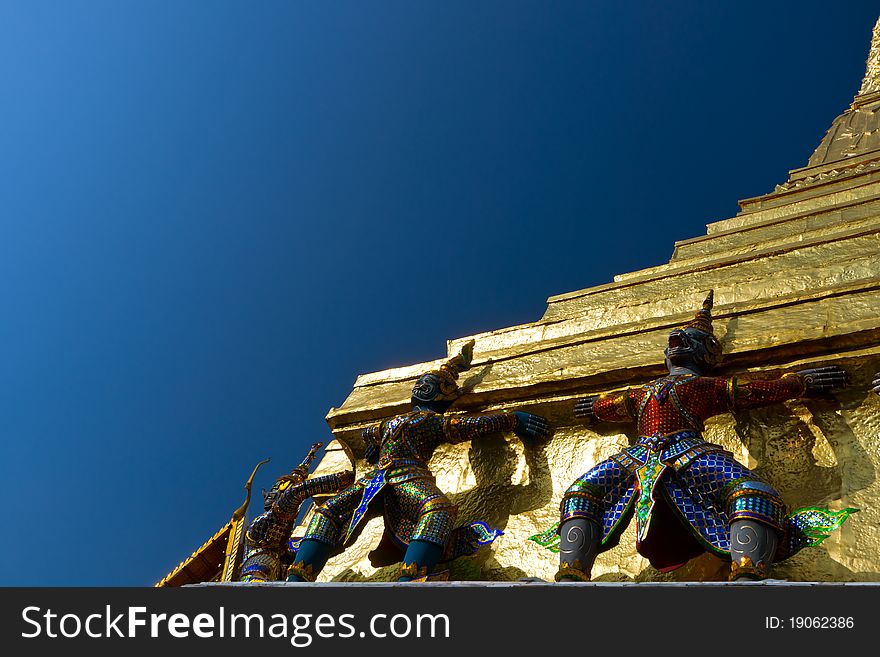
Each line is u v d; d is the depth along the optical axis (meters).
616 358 8.13
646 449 6.46
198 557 10.23
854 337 6.88
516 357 9.04
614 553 6.99
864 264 8.13
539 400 8.23
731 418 7.34
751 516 5.63
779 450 6.99
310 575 6.98
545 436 8.05
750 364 7.40
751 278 9.52
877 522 6.18
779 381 6.75
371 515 7.38
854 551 6.10
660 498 6.16
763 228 12.09
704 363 7.20
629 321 9.23
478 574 7.36
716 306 8.55
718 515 5.98
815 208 12.29
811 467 6.76
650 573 6.73
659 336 8.39
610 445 7.76
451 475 8.44
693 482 6.13
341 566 8.27
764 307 8.01
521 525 7.61
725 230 12.95
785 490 6.72
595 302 10.67
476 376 8.88
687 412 6.62
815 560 6.17
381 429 7.82
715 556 6.36
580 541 6.10
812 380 6.82
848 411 6.87
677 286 10.23
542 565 7.21
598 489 6.37
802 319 7.61
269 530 8.03
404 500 7.23
